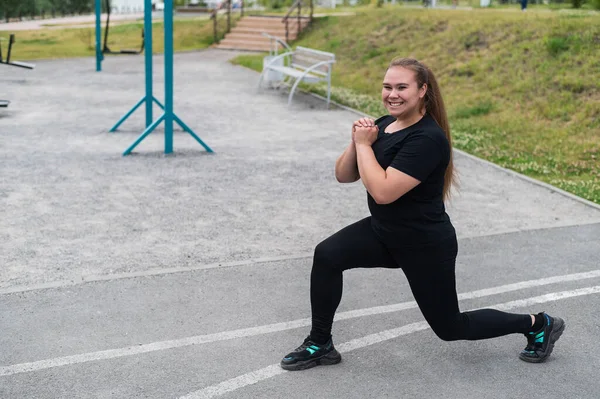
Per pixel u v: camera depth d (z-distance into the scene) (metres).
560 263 6.12
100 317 4.77
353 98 16.02
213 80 19.08
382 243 3.85
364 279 5.61
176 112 13.76
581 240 6.79
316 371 4.11
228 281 5.49
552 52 14.36
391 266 3.97
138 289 5.28
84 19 37.47
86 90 16.44
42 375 3.99
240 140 11.26
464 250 6.41
